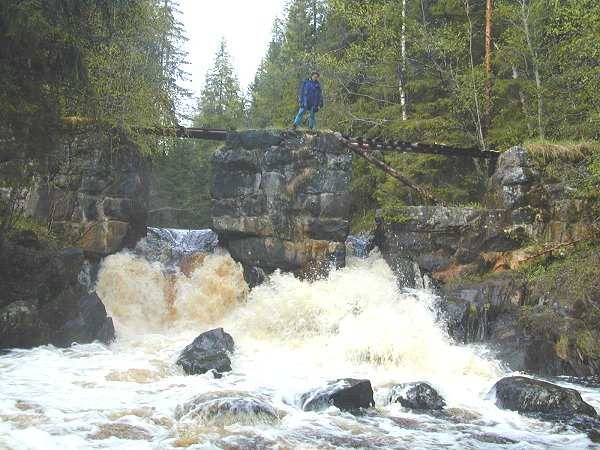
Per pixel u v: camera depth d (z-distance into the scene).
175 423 8.30
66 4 13.39
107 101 16.16
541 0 22.19
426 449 7.86
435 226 17.05
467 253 16.88
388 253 17.52
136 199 17.59
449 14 25.05
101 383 10.23
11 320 12.33
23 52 12.55
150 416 8.55
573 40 17.58
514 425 9.02
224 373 11.38
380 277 16.70
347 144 17.48
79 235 16.50
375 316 14.52
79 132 16.56
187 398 9.57
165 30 18.11
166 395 9.72
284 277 16.53
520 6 23.30
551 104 22.16
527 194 17.19
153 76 17.66
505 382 10.34
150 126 16.91
